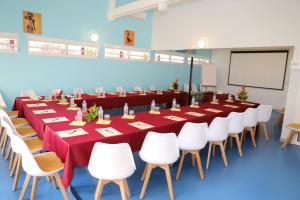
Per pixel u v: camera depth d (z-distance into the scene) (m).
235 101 5.51
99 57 6.15
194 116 3.42
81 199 2.33
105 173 1.93
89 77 6.04
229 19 5.54
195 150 2.85
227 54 9.61
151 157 2.29
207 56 9.91
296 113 4.54
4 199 2.28
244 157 3.76
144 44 7.25
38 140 2.76
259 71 8.75
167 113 3.57
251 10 5.16
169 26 6.86
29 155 1.90
